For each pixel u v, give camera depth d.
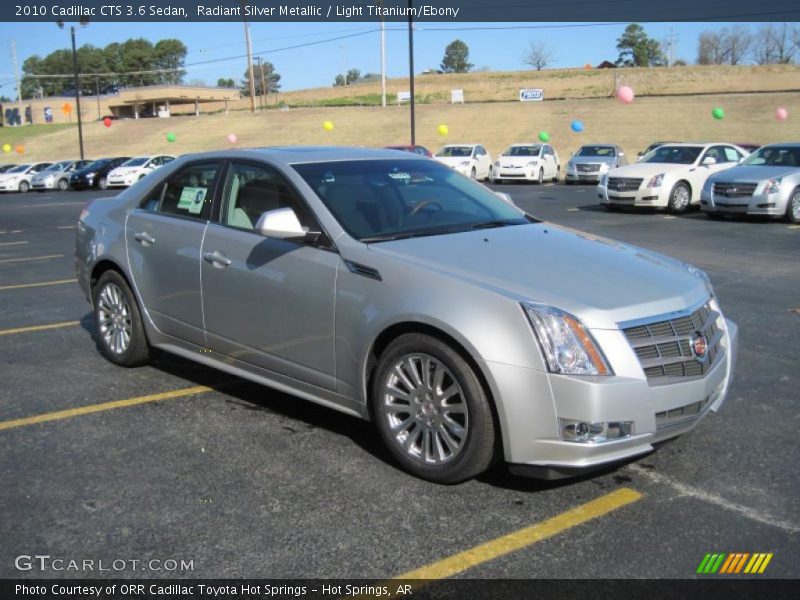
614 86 69.12
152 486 3.89
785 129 44.75
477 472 3.75
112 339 5.95
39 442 4.47
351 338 4.11
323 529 3.46
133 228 5.62
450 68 143.25
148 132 62.62
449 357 3.70
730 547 3.30
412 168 5.19
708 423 4.70
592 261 4.13
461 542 3.35
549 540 3.36
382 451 4.32
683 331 3.75
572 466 3.50
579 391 3.44
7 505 3.70
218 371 5.87
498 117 54.00
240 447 4.38
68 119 98.06
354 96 86.31
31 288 9.43
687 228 14.59
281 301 4.46
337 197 4.55
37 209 24.23
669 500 3.73
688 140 44.81
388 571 3.13
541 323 3.52
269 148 5.26
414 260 3.99
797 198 15.15
